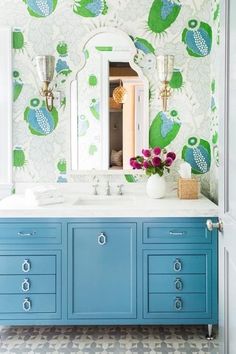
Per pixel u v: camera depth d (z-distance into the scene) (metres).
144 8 2.80
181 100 2.84
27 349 2.23
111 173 2.85
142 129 2.84
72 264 2.29
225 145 1.49
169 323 2.31
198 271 2.29
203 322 2.31
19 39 2.81
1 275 2.29
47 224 2.27
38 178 2.86
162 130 2.85
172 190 2.87
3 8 2.79
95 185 2.83
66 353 2.18
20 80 2.82
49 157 2.86
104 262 2.29
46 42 2.81
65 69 2.82
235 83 1.34
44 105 2.84
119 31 2.80
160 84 2.83
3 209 2.26
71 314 2.30
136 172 2.85
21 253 2.29
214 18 2.71
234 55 1.36
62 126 2.85
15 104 2.83
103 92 2.83
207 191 2.87
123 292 2.30
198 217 2.27
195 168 2.87
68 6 2.80
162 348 2.23
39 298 2.30
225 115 1.48
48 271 2.29
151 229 2.28
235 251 1.34
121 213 2.26
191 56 2.82
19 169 2.86
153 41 2.82
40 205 2.39
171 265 2.29
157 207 2.32
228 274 1.48
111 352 2.18
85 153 2.85
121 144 2.85
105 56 2.81
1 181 2.83
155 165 2.65
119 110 2.84
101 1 2.80
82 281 2.30
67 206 2.37
